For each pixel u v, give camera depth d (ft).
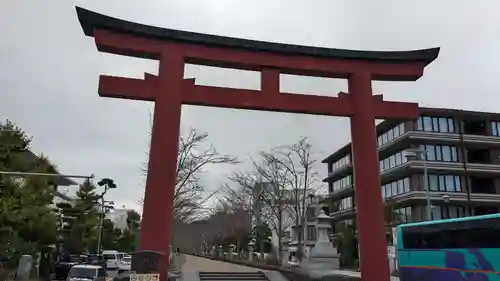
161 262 54.29
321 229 116.16
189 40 62.85
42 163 101.19
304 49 66.13
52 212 119.85
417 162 156.97
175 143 58.95
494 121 171.53
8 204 78.43
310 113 65.41
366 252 60.80
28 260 96.63
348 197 205.46
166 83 60.64
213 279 90.63
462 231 61.00
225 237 231.50
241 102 62.34
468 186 163.32
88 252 180.14
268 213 177.99
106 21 59.93
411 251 70.08
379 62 68.64
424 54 69.10
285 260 156.25
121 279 62.54
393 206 158.51
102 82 58.80
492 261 55.52
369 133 64.64
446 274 62.39
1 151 82.28
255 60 64.64
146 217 56.24
